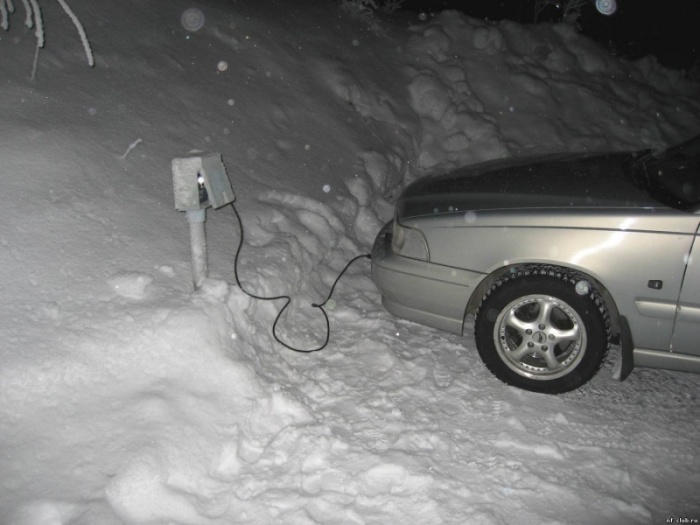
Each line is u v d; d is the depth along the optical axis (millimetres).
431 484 3176
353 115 6980
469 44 8883
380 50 8281
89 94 4953
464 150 7586
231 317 3857
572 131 8328
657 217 3658
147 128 5020
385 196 6516
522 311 4066
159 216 4395
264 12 7652
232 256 4422
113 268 3834
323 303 4844
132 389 3312
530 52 9234
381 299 4910
